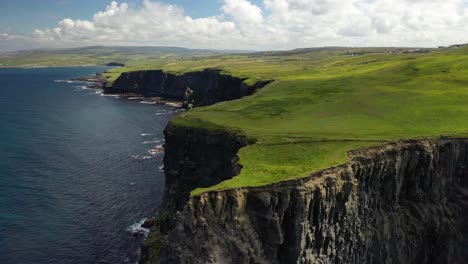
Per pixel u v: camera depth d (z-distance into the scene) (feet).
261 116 281.33
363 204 193.36
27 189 334.85
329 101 315.17
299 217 164.55
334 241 180.14
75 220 287.07
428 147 209.77
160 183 355.56
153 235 245.45
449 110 266.36
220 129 255.09
